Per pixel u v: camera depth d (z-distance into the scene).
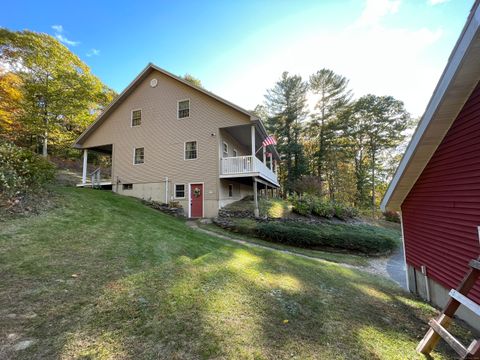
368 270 7.01
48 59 16.75
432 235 4.31
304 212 12.70
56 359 1.87
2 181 5.55
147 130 13.86
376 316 3.42
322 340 2.60
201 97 12.99
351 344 2.58
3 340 1.99
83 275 3.35
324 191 26.28
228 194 13.73
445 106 3.50
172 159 13.16
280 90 28.31
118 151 14.35
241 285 3.88
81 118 18.62
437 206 4.16
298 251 8.34
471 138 3.32
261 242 8.88
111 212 7.83
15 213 5.27
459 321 3.53
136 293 3.08
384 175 27.39
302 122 28.33
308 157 28.86
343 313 3.37
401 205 5.43
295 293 3.93
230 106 12.18
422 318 3.54
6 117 14.93
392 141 25.64
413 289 4.98
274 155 19.80
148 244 5.29
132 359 1.97
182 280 3.69
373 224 15.41
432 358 2.46
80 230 5.30
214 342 2.32
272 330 2.69
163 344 2.20
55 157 20.48
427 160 4.39
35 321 2.29
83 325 2.33
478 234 3.19
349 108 26.48
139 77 14.02
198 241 6.56
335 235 9.19
